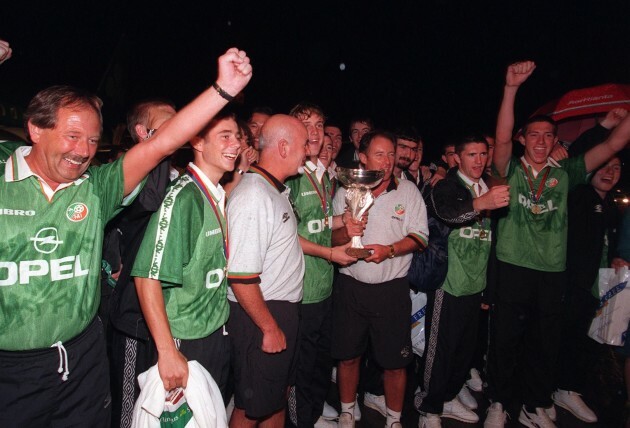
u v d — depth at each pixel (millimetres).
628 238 3443
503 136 3381
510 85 3275
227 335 2414
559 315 3502
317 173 3141
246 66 1744
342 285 3305
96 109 1827
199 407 1984
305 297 3061
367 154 3234
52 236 1842
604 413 3750
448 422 3619
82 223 1905
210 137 2154
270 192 2445
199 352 2211
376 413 3738
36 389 1867
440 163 4727
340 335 3293
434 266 3240
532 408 3584
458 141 3445
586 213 3697
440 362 3400
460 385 3570
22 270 1792
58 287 1862
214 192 2223
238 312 2520
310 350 3139
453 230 3342
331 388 4117
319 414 3389
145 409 1957
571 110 4117
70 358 1941
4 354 1810
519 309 3504
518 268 3469
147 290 1964
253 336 2490
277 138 2510
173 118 1813
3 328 1774
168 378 1939
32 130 1749
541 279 3473
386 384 3322
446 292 3355
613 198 3855
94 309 2006
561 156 3686
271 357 2496
